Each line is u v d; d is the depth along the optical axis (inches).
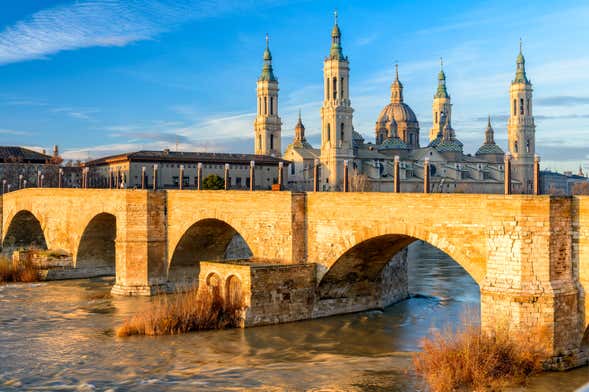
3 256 3572.8
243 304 2087.8
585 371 1512.1
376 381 1547.7
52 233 3425.2
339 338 1961.1
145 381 1590.8
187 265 2805.1
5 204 3964.1
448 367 1472.7
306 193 2185.0
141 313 2137.1
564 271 1561.3
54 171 6756.9
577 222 1569.9
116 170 6515.8
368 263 2215.8
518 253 1562.5
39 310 2420.0
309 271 2161.7
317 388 1515.7
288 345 1886.1
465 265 1697.8
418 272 3380.9
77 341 1959.9
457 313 2303.2
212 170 6801.2
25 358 1792.6
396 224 1881.2
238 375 1625.2
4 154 6786.4
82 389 1541.6
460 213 1706.4
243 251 3326.8
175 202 2701.8
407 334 2009.1
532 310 1525.6
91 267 3248.0
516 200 1567.4
